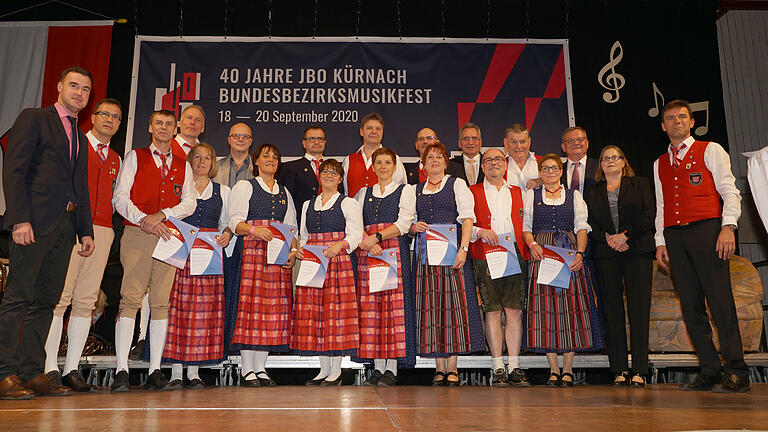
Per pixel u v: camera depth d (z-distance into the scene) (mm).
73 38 5590
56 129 2783
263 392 2936
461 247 3529
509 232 3641
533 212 3676
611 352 3570
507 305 3551
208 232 3441
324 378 3740
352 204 3674
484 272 3605
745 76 6641
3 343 2553
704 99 5727
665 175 3338
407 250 3643
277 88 5531
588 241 3812
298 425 1620
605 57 5777
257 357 3674
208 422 1688
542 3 5883
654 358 4133
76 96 2883
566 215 3609
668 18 5855
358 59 5621
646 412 1947
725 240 3031
